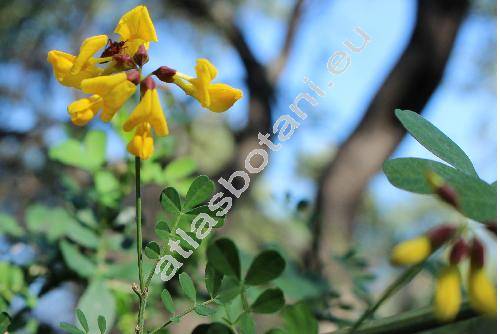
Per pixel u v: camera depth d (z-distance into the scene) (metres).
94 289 0.28
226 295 0.20
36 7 1.24
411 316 0.20
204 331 0.21
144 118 0.21
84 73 0.22
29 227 0.31
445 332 0.23
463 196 0.18
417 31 1.19
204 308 0.21
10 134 1.04
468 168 0.20
